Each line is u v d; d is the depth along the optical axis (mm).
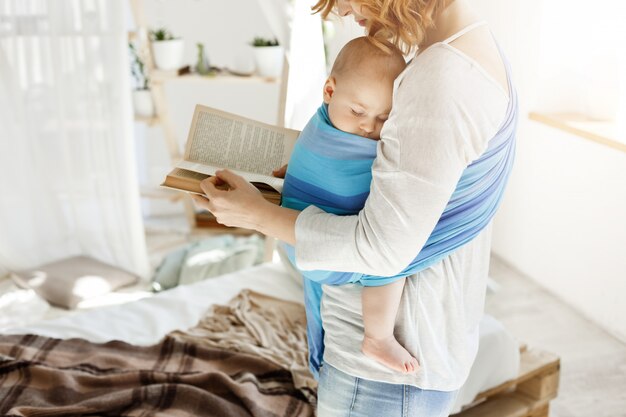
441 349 1162
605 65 3215
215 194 1149
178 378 2012
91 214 3551
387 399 1159
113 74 3260
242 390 1942
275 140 1409
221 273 3369
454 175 948
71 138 3400
